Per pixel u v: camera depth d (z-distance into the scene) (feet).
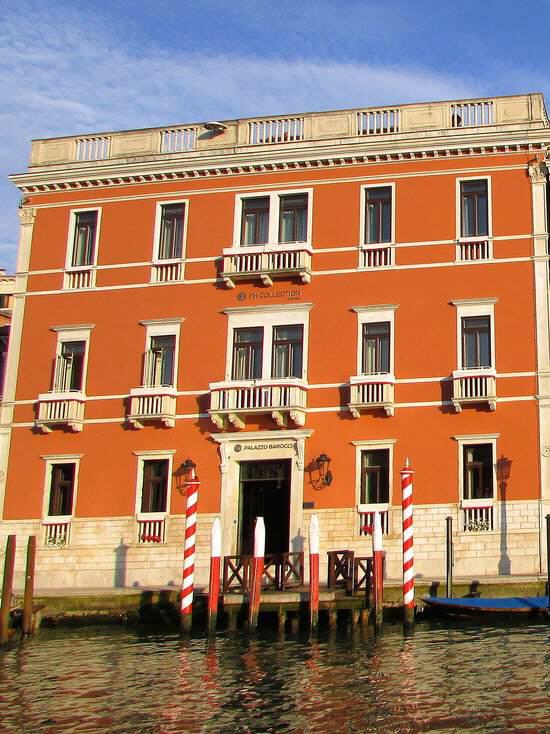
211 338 95.45
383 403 88.43
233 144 98.94
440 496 86.84
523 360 87.66
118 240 100.27
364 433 89.66
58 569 93.25
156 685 54.19
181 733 44.70
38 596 77.36
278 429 91.56
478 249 91.09
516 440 86.22
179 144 100.73
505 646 61.11
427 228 92.68
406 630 67.51
